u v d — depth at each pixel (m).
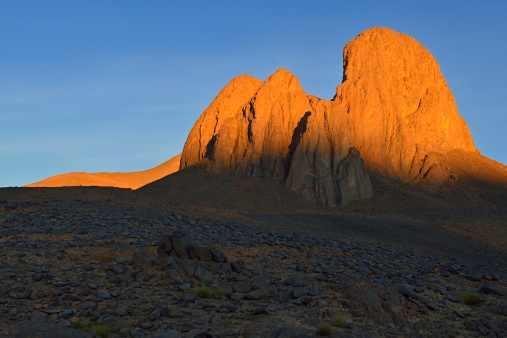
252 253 29.31
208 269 22.31
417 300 20.28
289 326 15.40
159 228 34.44
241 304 17.95
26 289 18.34
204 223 38.97
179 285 19.58
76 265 22.55
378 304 18.50
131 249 26.39
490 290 24.06
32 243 26.81
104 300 17.61
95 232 31.12
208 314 16.52
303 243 34.09
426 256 36.62
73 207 39.94
